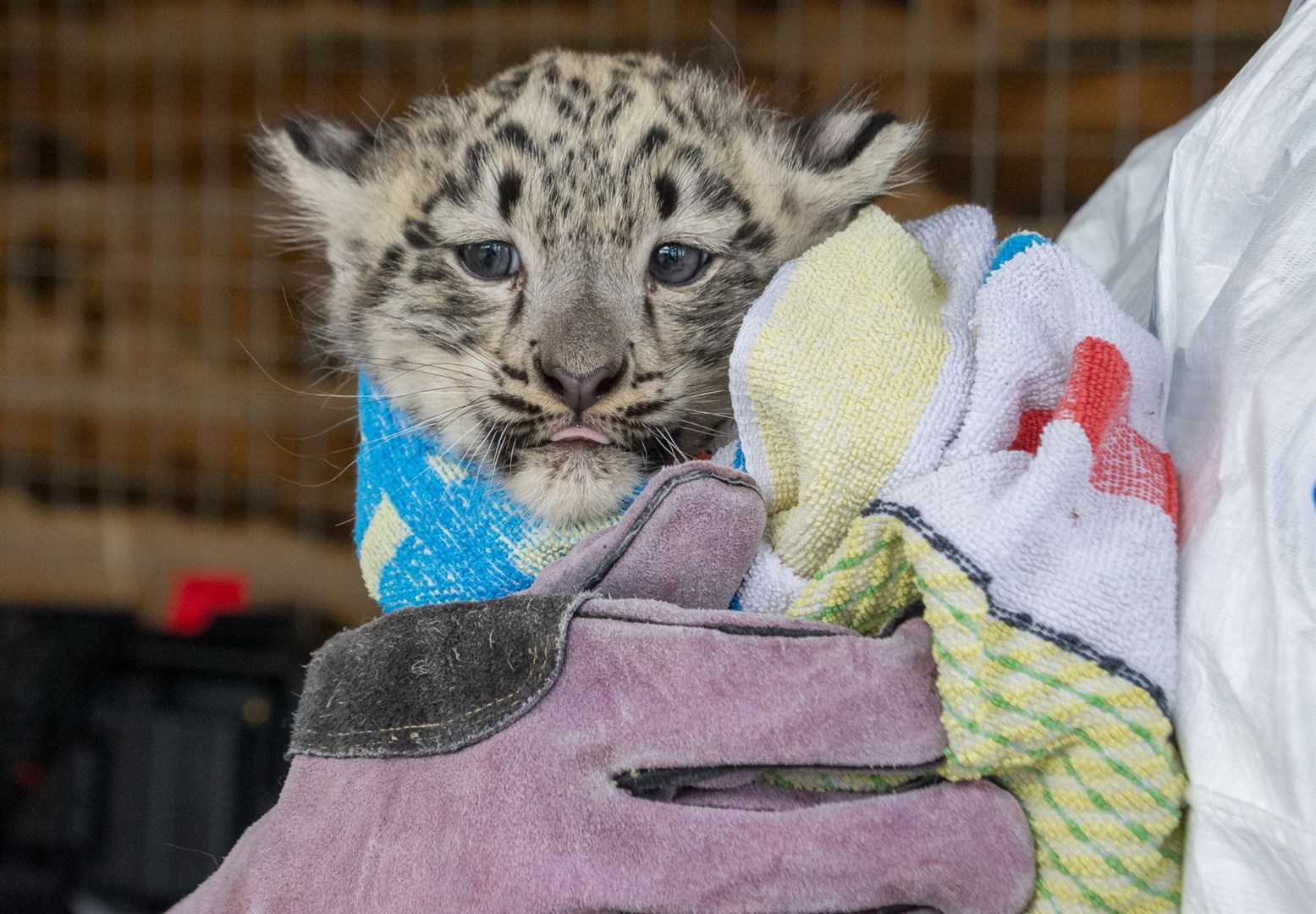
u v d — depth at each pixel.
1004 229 3.62
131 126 5.27
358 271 2.16
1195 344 1.25
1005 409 1.26
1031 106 4.34
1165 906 1.12
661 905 1.14
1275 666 1.04
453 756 1.21
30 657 3.79
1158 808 1.08
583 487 1.75
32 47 5.31
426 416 1.86
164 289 5.25
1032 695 1.10
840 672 1.18
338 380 2.85
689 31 4.61
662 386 1.87
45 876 3.61
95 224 5.33
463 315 1.93
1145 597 1.11
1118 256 1.87
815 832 1.16
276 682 3.82
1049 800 1.15
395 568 1.61
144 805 3.67
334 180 2.20
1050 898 1.14
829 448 1.28
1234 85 1.31
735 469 1.38
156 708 3.72
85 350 5.34
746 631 1.20
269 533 5.11
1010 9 4.33
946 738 1.16
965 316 1.38
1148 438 1.23
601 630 1.20
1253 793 1.04
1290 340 1.12
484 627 1.24
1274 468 1.09
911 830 1.16
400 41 4.96
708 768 1.18
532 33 4.79
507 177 1.90
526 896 1.15
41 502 5.36
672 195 1.90
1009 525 1.11
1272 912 1.02
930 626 1.18
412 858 1.18
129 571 5.18
